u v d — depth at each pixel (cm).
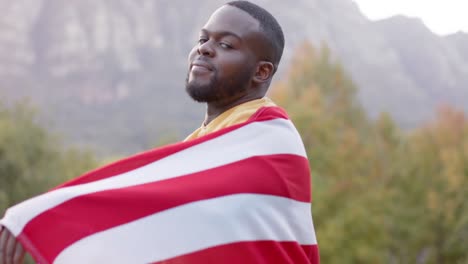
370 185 3384
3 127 2884
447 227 3875
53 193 240
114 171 251
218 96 270
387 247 3497
